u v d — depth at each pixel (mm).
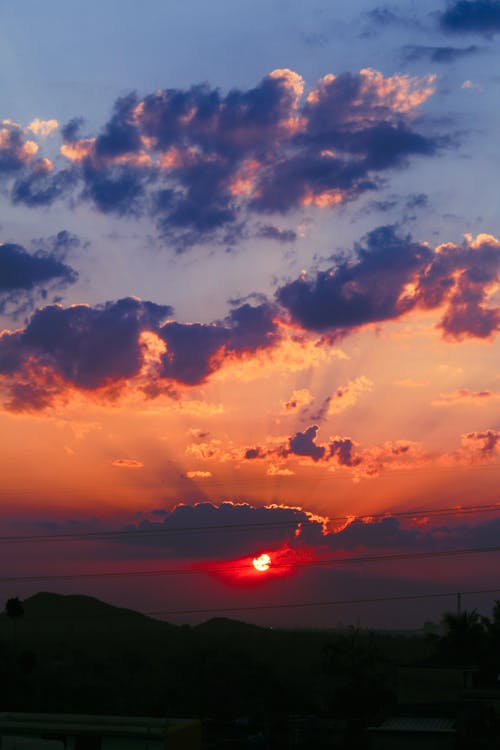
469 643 94938
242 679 104062
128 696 94875
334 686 95250
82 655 131000
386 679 85688
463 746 58188
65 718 49688
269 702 93125
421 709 64500
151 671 114438
